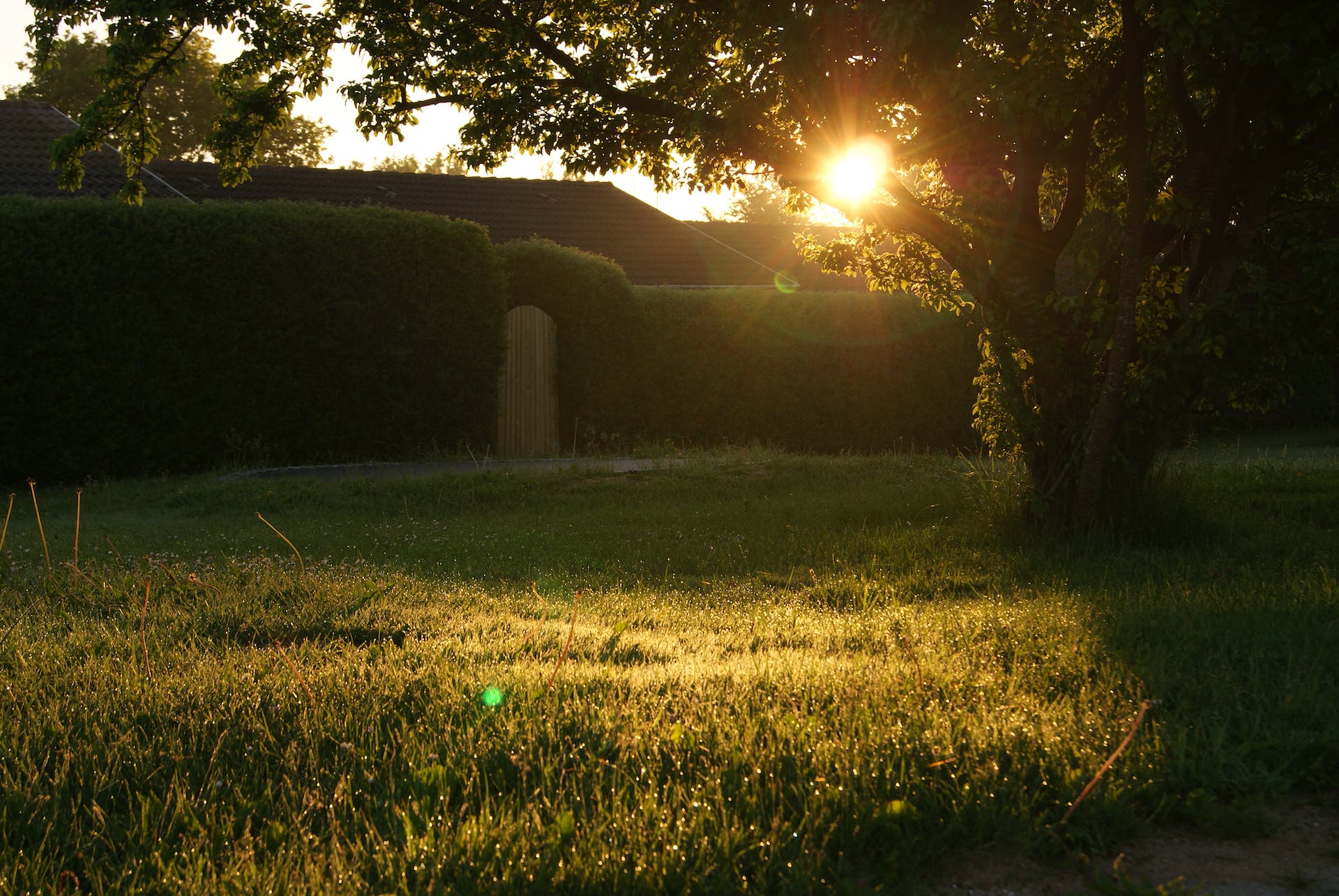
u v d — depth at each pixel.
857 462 15.07
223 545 9.39
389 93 10.14
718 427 20.50
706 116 8.59
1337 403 27.08
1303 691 4.09
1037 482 9.25
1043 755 3.47
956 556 8.65
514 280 18.94
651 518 11.41
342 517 11.73
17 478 14.24
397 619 6.07
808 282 33.03
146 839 2.97
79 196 17.97
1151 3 7.56
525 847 2.78
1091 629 5.36
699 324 20.31
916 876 2.79
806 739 3.59
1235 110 8.40
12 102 20.67
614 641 5.41
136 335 14.79
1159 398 8.61
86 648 5.19
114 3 9.93
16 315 14.05
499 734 3.72
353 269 16.33
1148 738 3.62
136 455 14.91
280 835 2.95
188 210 15.16
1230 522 9.23
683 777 3.33
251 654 5.09
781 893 2.64
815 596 7.45
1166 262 9.05
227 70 11.30
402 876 2.65
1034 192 9.08
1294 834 3.13
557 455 18.27
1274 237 9.44
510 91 9.92
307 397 16.08
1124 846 3.04
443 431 17.31
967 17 7.99
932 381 22.31
